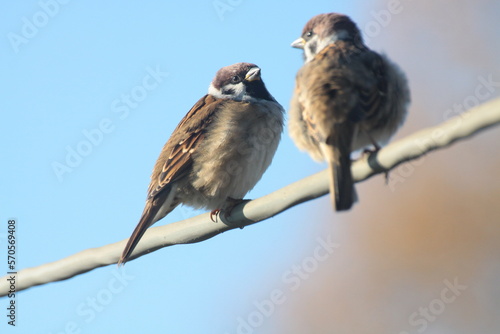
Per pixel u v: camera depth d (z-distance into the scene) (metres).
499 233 13.68
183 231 8.70
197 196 11.07
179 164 10.91
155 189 10.91
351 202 7.09
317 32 9.95
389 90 8.12
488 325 13.41
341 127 7.52
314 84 7.88
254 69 11.68
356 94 7.74
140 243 8.89
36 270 9.23
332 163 7.36
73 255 9.10
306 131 8.52
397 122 8.39
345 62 8.16
